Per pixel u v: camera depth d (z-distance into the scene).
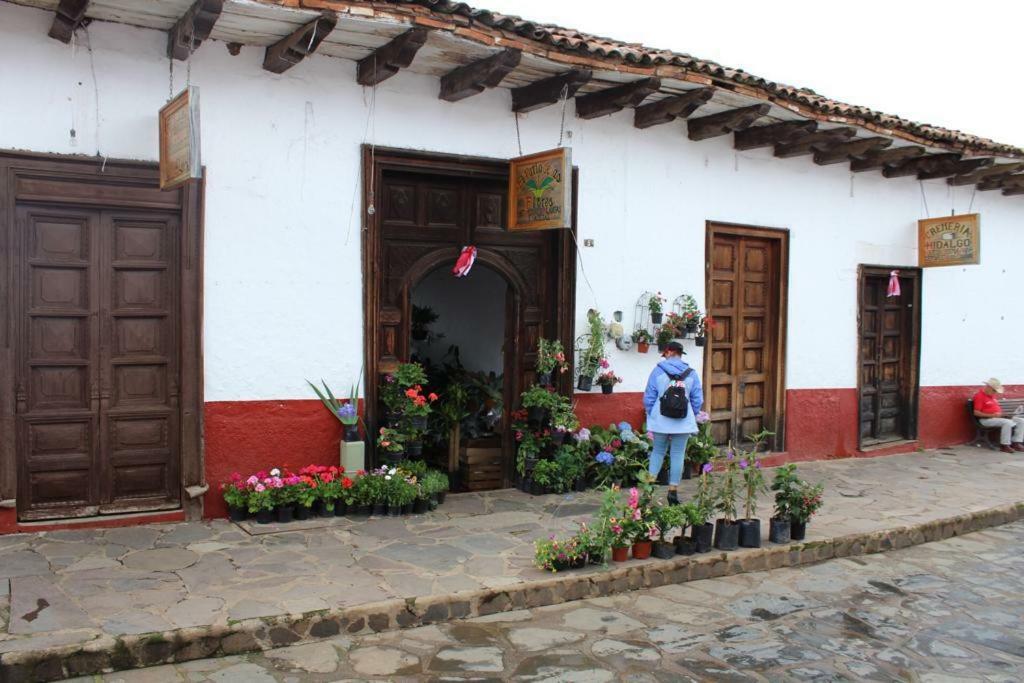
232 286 6.80
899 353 12.09
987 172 11.38
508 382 8.47
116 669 4.35
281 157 6.95
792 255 10.36
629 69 7.35
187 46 6.12
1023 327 13.26
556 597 5.62
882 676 4.74
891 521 7.70
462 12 6.39
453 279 11.19
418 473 7.55
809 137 9.51
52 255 6.27
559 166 7.24
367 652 4.75
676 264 9.34
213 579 5.35
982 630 5.52
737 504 8.07
